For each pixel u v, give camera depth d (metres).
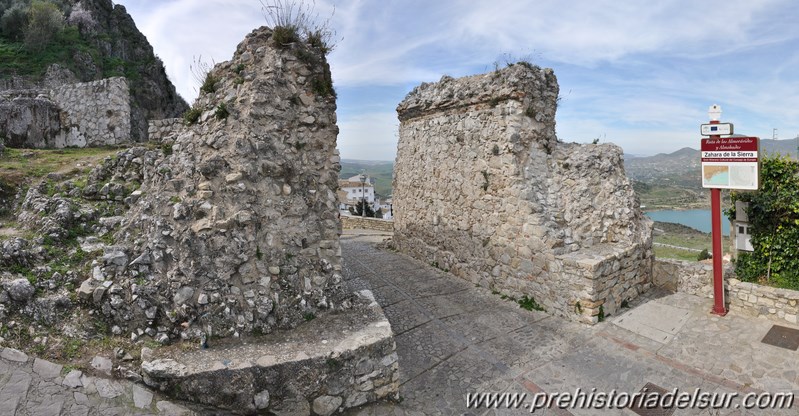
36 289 4.48
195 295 4.78
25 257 4.78
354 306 5.77
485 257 9.62
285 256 5.40
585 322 7.41
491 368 6.10
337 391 4.67
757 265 7.68
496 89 8.97
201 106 6.18
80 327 4.36
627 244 8.46
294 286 5.36
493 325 7.54
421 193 12.17
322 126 6.11
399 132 13.48
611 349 6.55
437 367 6.13
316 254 5.70
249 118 5.46
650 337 6.84
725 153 7.11
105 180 6.55
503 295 9.06
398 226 13.79
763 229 7.59
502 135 8.91
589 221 8.61
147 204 5.49
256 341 4.77
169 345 4.50
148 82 23.59
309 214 5.75
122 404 3.84
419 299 8.91
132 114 19.67
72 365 4.00
